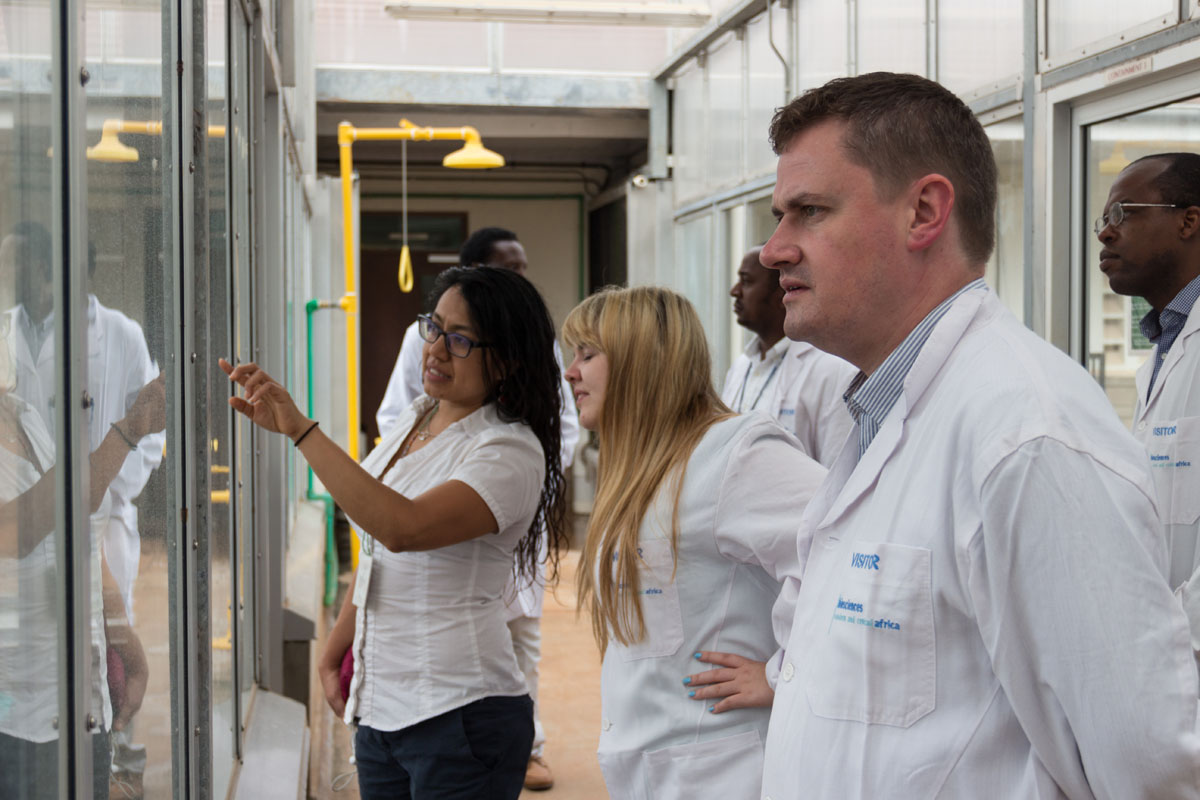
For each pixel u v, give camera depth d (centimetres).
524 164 1088
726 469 153
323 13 792
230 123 244
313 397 634
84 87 102
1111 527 87
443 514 187
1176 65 304
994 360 97
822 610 107
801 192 106
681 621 155
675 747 153
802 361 304
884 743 98
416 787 197
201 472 180
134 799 127
